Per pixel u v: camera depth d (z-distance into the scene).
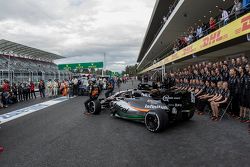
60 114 10.41
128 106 8.02
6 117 10.38
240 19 8.48
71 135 6.48
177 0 18.16
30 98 19.73
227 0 14.64
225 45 11.07
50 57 43.72
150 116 6.56
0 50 31.84
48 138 6.27
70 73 46.56
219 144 5.16
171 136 6.02
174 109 6.91
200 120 7.84
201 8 16.17
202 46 12.12
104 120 8.55
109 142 5.67
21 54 37.12
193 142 5.41
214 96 8.48
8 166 4.41
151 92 8.28
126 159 4.50
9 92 15.59
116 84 37.28
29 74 30.92
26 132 7.12
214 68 10.22
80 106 12.91
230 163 4.11
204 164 4.12
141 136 6.13
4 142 6.09
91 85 9.97
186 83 12.27
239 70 7.53
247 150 4.70
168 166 4.09
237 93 7.61
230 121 7.43
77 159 4.60
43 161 4.58
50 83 20.56
